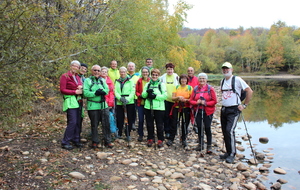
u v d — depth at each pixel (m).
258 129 7.81
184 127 5.33
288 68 64.25
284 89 23.12
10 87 3.28
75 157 4.29
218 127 7.69
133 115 5.84
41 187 3.16
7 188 3.06
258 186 3.72
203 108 5.00
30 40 3.31
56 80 6.73
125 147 5.11
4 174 3.41
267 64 63.03
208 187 3.50
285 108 11.95
